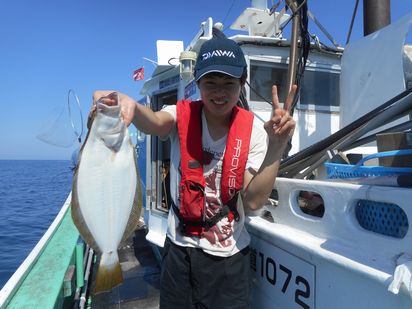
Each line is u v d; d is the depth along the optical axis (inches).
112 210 66.4
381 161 68.8
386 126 112.8
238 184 76.5
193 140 78.2
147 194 201.6
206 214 76.8
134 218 69.6
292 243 67.3
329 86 171.6
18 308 84.5
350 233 59.6
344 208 60.8
